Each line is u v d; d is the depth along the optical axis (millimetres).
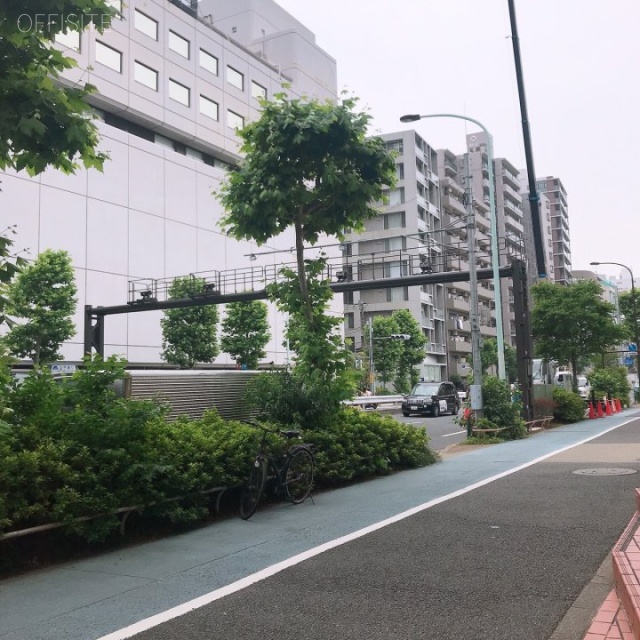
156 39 35094
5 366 6133
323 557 5625
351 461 9844
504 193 83812
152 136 35719
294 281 10695
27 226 27188
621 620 3879
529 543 5883
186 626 4098
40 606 4531
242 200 9938
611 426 20531
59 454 5820
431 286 67500
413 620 4086
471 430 16484
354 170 10023
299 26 53844
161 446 6797
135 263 32375
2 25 5191
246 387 10320
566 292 30484
